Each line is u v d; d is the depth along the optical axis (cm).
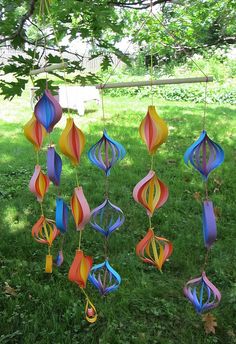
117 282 158
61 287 285
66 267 307
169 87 1197
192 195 443
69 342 240
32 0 211
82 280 143
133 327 251
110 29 235
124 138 679
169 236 359
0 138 682
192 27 432
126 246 338
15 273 300
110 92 1220
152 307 267
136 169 523
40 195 163
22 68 208
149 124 124
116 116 883
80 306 265
